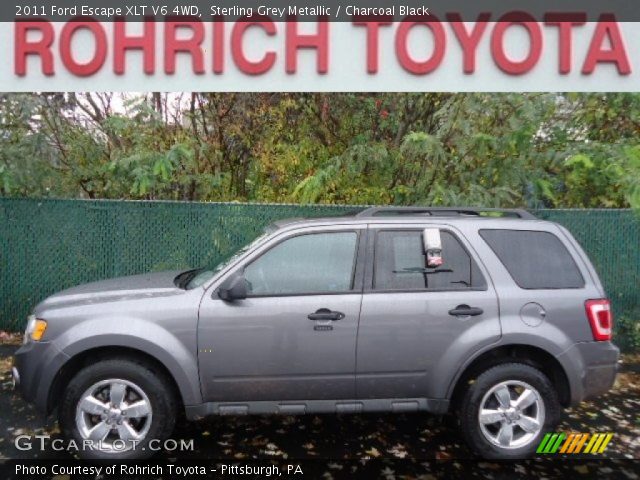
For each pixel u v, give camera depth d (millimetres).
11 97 7379
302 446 4176
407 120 8438
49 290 6910
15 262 6895
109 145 8305
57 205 6859
